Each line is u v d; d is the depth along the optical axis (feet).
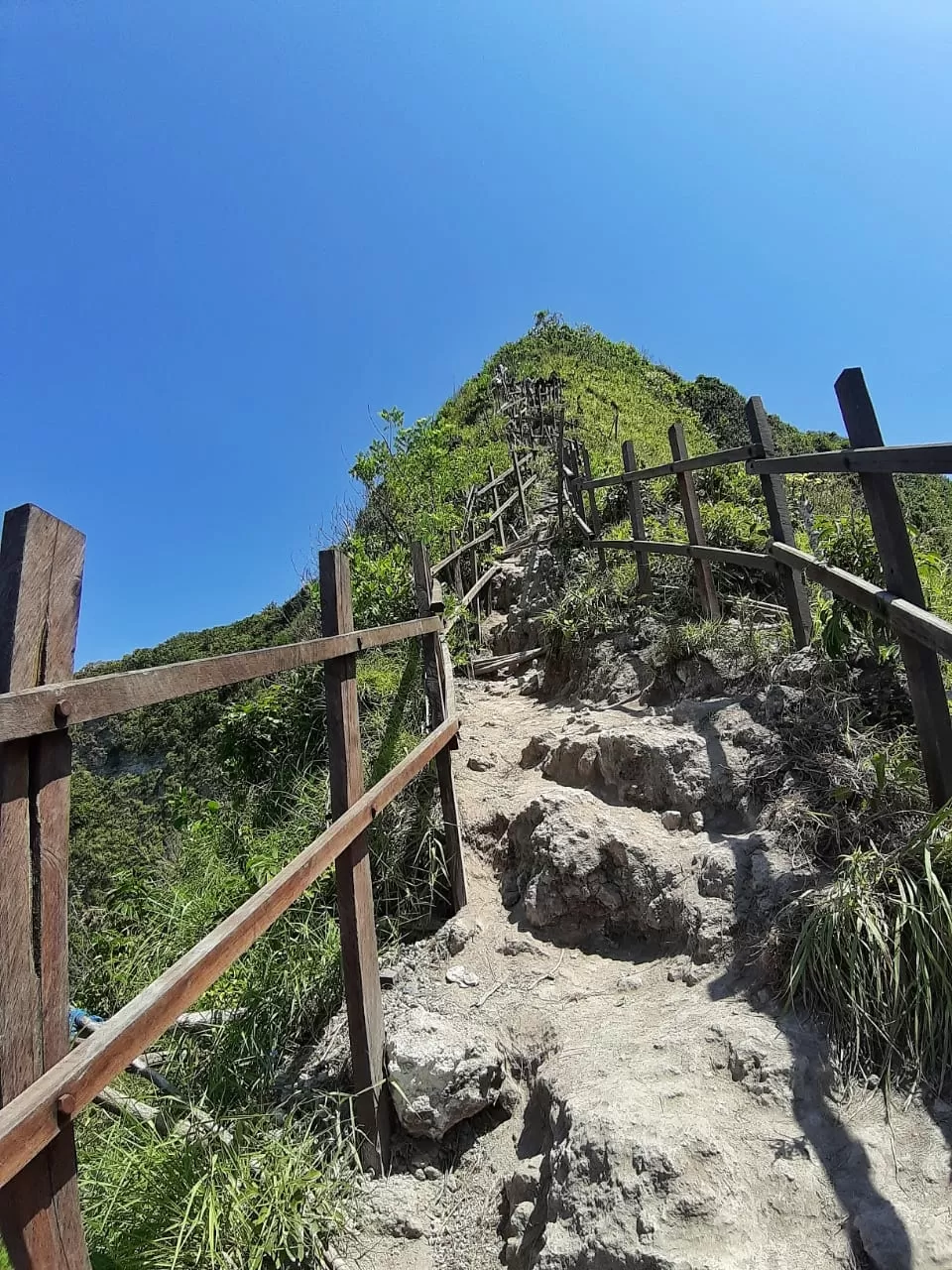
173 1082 11.86
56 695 5.60
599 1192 7.82
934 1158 7.44
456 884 14.43
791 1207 7.34
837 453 11.53
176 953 15.29
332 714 11.28
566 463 32.45
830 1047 8.70
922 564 16.65
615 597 22.71
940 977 8.43
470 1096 10.21
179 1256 8.46
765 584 20.17
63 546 6.08
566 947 12.78
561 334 97.71
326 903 14.19
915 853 9.34
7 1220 5.23
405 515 37.47
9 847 5.34
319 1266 8.78
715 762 13.44
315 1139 9.94
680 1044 9.37
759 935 10.39
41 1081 5.32
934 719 10.26
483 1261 8.82
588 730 17.10
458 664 26.73
